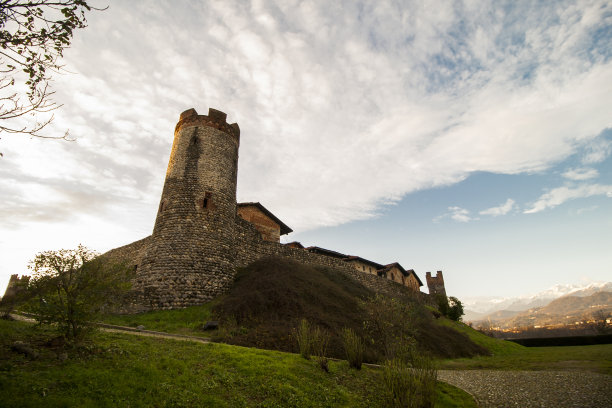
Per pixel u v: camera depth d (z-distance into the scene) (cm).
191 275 2309
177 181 2645
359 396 1091
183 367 990
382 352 1809
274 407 885
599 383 1312
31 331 1092
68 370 809
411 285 6284
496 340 4006
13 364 789
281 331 1744
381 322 1812
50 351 923
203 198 2622
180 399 805
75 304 980
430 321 3238
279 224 4447
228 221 2709
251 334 1692
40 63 771
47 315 954
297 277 2653
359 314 2312
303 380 1095
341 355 1609
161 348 1136
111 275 1077
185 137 2847
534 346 4572
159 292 2183
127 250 3609
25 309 936
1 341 928
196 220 2519
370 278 4388
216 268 2450
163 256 2350
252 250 3128
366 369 1402
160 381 866
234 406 841
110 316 1891
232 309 2027
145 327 1778
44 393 682
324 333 1720
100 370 847
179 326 1862
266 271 2725
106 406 696
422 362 1193
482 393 1257
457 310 5203
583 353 2681
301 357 1336
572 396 1146
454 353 2538
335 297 2567
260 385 990
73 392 716
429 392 991
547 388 1284
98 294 1027
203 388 889
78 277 1009
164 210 2567
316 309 2192
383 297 2000
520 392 1245
